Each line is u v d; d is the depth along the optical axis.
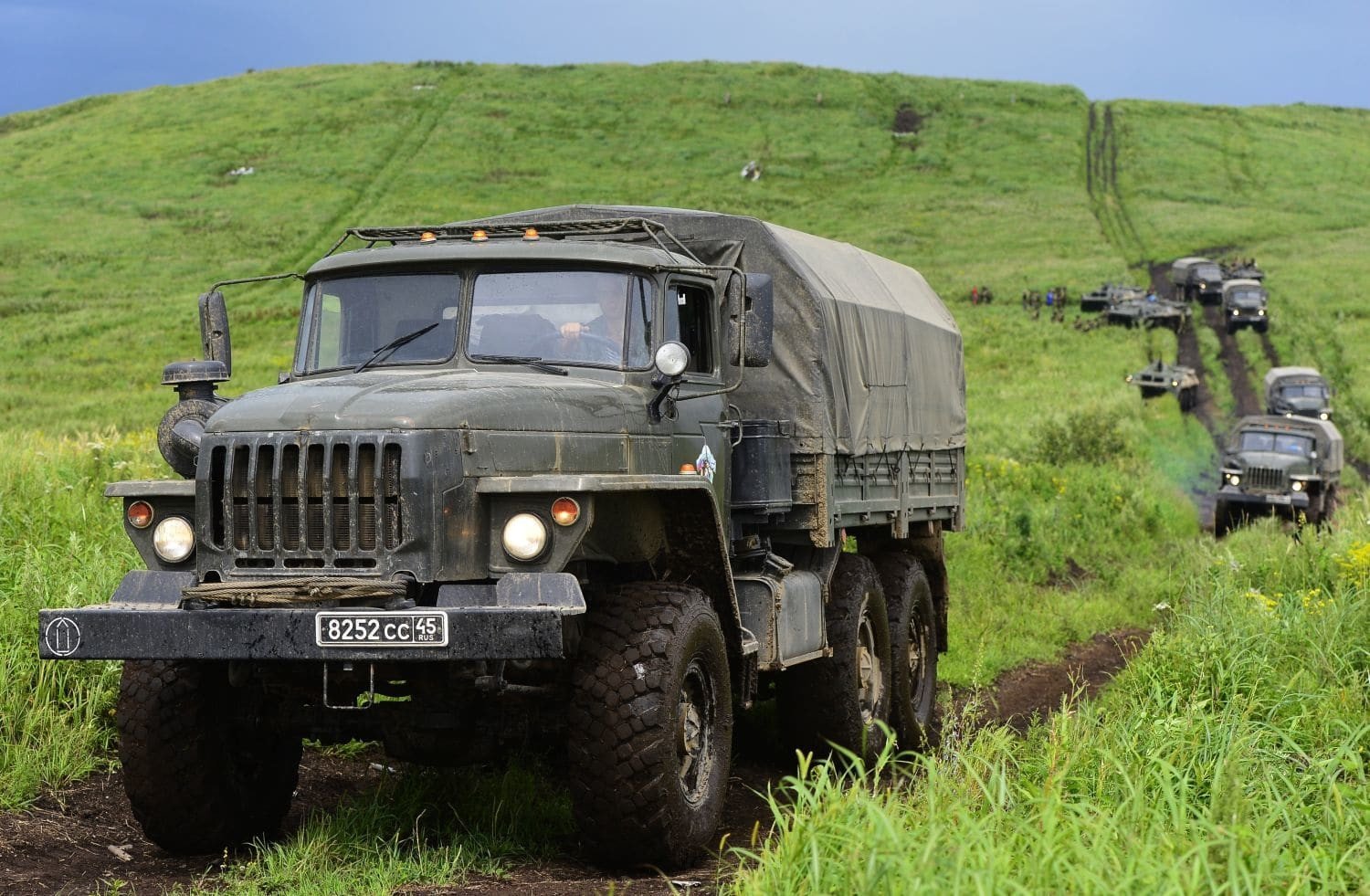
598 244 9.22
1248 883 5.12
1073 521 27.91
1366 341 72.69
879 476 12.52
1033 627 18.61
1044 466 33.12
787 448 10.84
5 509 14.10
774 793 10.67
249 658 6.94
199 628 7.01
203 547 7.41
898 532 13.05
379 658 6.83
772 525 11.06
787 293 10.95
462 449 7.31
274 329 67.38
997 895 5.02
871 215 114.00
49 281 81.06
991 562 23.16
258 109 141.00
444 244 9.23
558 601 7.01
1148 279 93.94
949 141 143.00
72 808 8.93
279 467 7.26
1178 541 28.92
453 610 6.82
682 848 7.71
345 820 8.12
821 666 11.30
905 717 12.64
